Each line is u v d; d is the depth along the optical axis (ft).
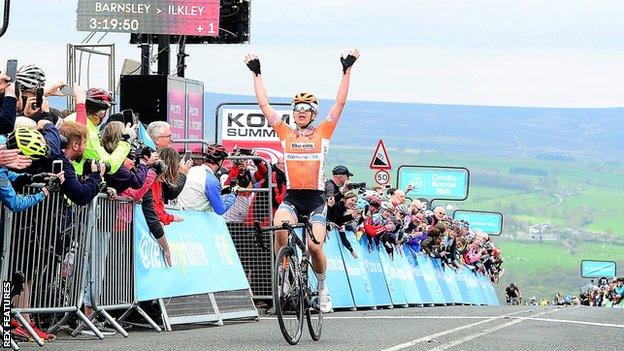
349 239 68.39
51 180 36.94
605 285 172.86
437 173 145.89
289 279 39.52
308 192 42.27
